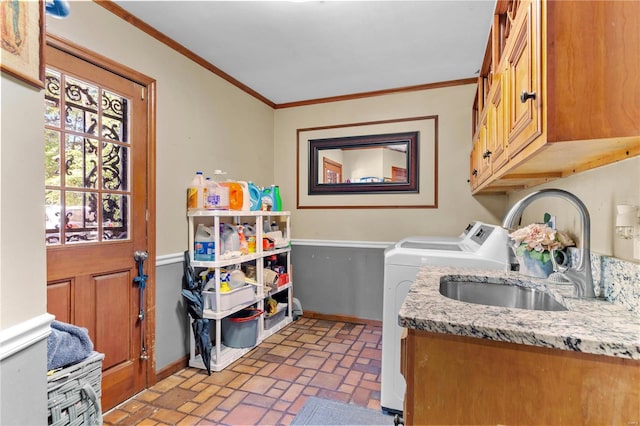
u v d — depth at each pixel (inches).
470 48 94.5
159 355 85.7
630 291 37.6
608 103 31.1
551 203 67.0
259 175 134.4
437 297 42.4
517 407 31.9
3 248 30.1
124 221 77.9
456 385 33.9
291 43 91.4
